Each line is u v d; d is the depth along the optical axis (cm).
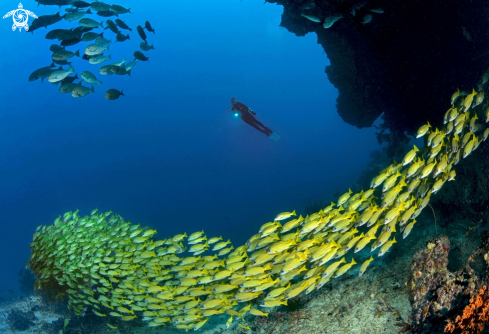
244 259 582
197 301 543
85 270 718
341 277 614
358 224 481
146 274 688
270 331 551
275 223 556
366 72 992
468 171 666
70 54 772
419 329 364
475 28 686
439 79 815
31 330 1038
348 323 462
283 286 519
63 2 757
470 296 330
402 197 514
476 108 659
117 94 798
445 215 647
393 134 1195
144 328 795
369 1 751
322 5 777
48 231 851
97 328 862
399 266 536
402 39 820
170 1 11262
